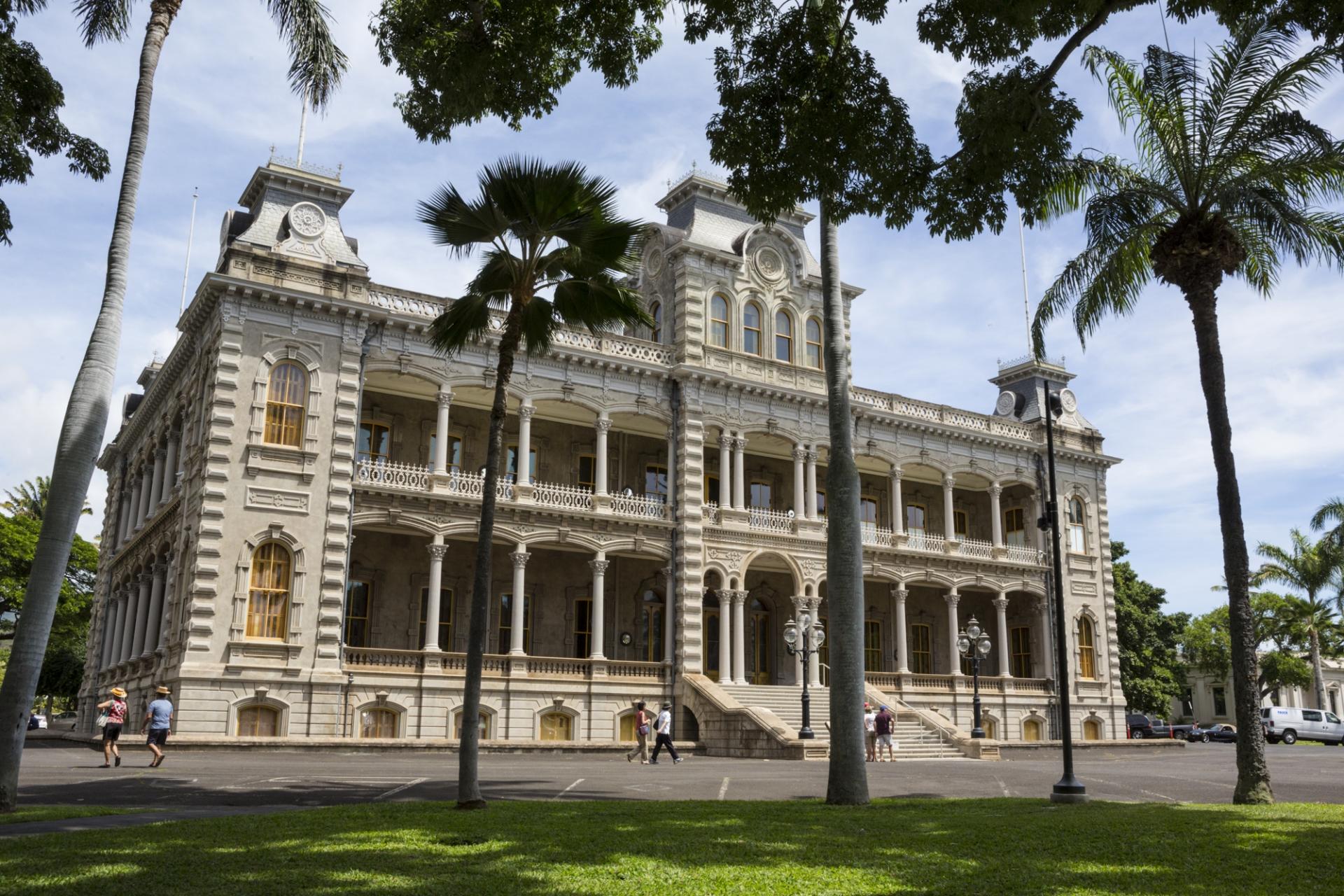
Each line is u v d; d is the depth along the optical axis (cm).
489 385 4050
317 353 3697
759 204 1705
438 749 3397
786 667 4891
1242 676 1986
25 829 1333
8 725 1507
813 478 4759
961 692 5025
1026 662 5572
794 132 1608
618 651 4428
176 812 1563
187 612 3378
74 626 6869
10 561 6156
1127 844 1302
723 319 4659
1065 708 1928
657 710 4156
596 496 4231
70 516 1582
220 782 2125
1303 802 1997
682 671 4194
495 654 3909
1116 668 5638
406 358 3884
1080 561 5666
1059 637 1983
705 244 4612
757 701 4231
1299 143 2150
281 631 3478
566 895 960
